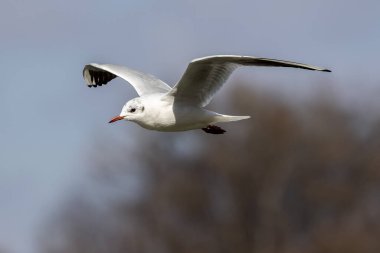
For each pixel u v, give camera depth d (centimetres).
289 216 2417
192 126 1162
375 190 2412
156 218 2262
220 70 1132
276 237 2395
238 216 2375
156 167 2348
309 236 2342
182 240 2256
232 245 2356
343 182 2412
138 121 1155
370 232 2253
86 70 1305
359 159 2427
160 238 2247
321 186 2391
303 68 1083
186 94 1145
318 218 2416
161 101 1149
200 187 2325
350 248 2175
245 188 2397
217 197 2375
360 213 2353
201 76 1127
